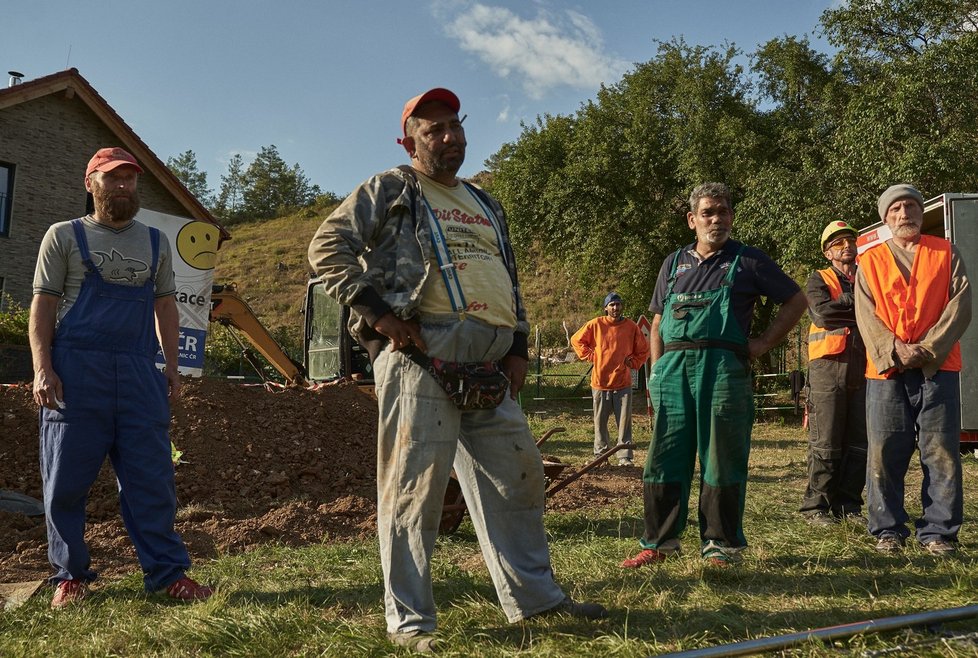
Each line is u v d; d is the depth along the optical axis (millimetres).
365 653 2871
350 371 12320
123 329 3760
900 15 19875
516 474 3217
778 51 24219
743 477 4180
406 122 3199
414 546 3012
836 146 19219
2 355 13109
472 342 3070
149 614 3463
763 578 3916
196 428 7391
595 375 10070
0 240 18875
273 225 79188
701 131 23125
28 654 2971
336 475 7461
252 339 13469
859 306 4750
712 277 4234
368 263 3080
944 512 4461
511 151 27328
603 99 26234
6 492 5984
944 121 17859
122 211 3785
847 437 5445
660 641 2965
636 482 7754
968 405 10062
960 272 4578
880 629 2869
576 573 4035
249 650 2959
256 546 4965
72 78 19625
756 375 21047
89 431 3676
